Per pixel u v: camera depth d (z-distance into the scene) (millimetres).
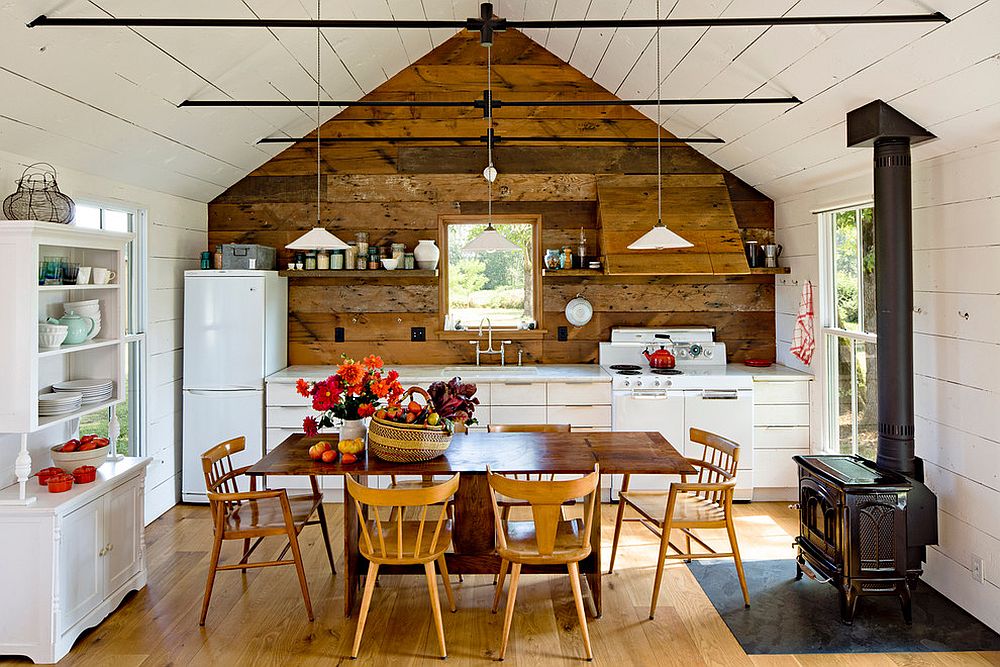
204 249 5320
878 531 3109
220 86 3740
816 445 4719
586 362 5434
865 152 3768
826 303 4664
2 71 2689
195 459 4840
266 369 4863
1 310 2836
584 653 2889
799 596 3420
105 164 3848
